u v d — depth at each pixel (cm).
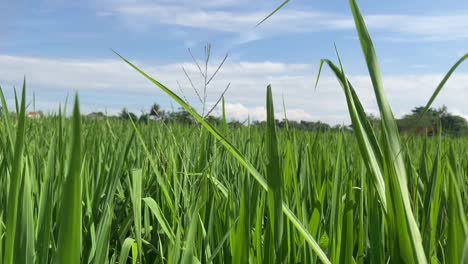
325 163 260
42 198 129
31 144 291
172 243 152
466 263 97
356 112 112
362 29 109
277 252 132
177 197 202
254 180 148
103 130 416
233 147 122
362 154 111
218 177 250
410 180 181
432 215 152
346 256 138
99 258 129
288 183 183
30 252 117
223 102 195
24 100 96
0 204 160
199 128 215
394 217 106
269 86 119
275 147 121
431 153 357
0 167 186
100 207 225
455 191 104
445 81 105
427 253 131
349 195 166
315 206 158
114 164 206
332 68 116
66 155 192
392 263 108
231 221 165
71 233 83
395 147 107
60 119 155
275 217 126
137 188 154
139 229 150
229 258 159
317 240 165
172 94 118
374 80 108
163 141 320
